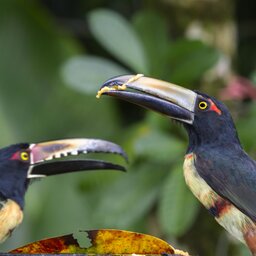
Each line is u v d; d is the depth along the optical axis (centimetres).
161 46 1366
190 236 1481
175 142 1313
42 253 987
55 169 1216
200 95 1125
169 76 1359
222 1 1510
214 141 1120
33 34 1688
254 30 1872
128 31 1370
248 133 1292
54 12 1948
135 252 989
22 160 1215
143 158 1348
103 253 986
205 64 1350
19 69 1675
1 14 1681
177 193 1280
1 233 1196
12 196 1208
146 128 1373
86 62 1345
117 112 1700
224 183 1088
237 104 1440
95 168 1208
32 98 1666
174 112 1114
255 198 1080
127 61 1362
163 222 1277
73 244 991
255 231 1077
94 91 1338
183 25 1499
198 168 1102
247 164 1102
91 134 1659
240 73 1858
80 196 1575
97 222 1343
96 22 1368
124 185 1346
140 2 1884
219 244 1478
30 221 1589
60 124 1662
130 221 1338
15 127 1641
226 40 1518
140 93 1109
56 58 1684
